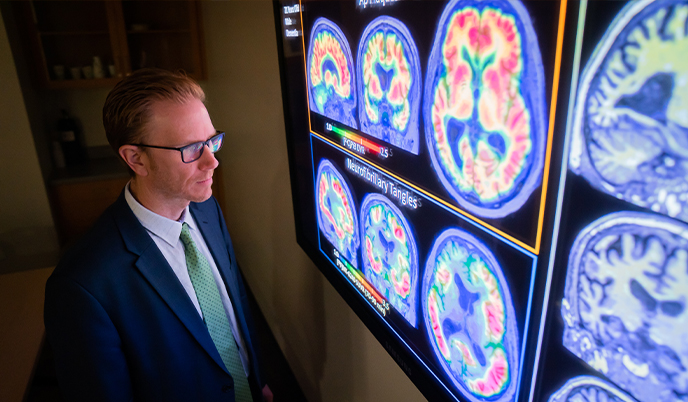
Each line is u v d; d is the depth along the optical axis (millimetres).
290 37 1428
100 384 1033
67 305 996
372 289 1216
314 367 2023
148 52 3533
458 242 821
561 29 544
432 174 858
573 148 557
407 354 1095
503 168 678
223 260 1358
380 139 1023
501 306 741
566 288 606
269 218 2332
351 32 1059
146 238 1110
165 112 997
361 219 1200
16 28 2857
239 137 2684
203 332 1175
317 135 1387
